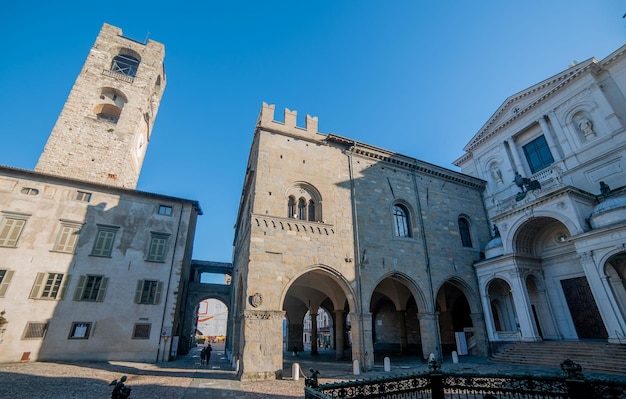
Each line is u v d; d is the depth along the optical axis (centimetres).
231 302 3775
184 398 1360
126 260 2867
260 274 2047
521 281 2550
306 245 2278
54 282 2562
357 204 2664
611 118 2602
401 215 2955
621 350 1819
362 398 1003
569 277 2528
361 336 2231
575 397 869
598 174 2603
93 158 3831
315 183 2541
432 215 3056
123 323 2678
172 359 2900
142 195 3130
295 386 1642
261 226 2175
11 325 2341
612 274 2255
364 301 2341
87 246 2767
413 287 2647
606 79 2767
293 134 2608
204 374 2066
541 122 3117
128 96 4344
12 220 2578
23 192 2686
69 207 2809
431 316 2588
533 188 2623
